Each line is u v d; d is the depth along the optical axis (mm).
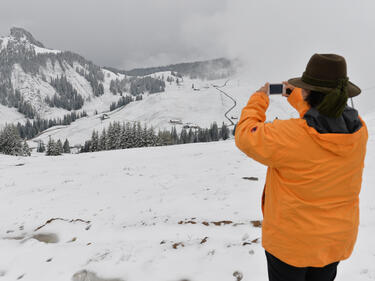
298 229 1484
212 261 3680
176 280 3373
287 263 1587
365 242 4039
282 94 1719
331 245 1476
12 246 5285
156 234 5316
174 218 6398
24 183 13406
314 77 1388
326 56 1382
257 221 5395
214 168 12812
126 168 15625
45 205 8977
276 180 1587
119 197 9180
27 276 3959
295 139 1386
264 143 1461
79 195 9977
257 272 3338
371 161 10539
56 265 4129
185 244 4387
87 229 6121
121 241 5059
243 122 1650
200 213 6586
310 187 1406
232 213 6309
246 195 7762
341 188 1424
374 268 3318
